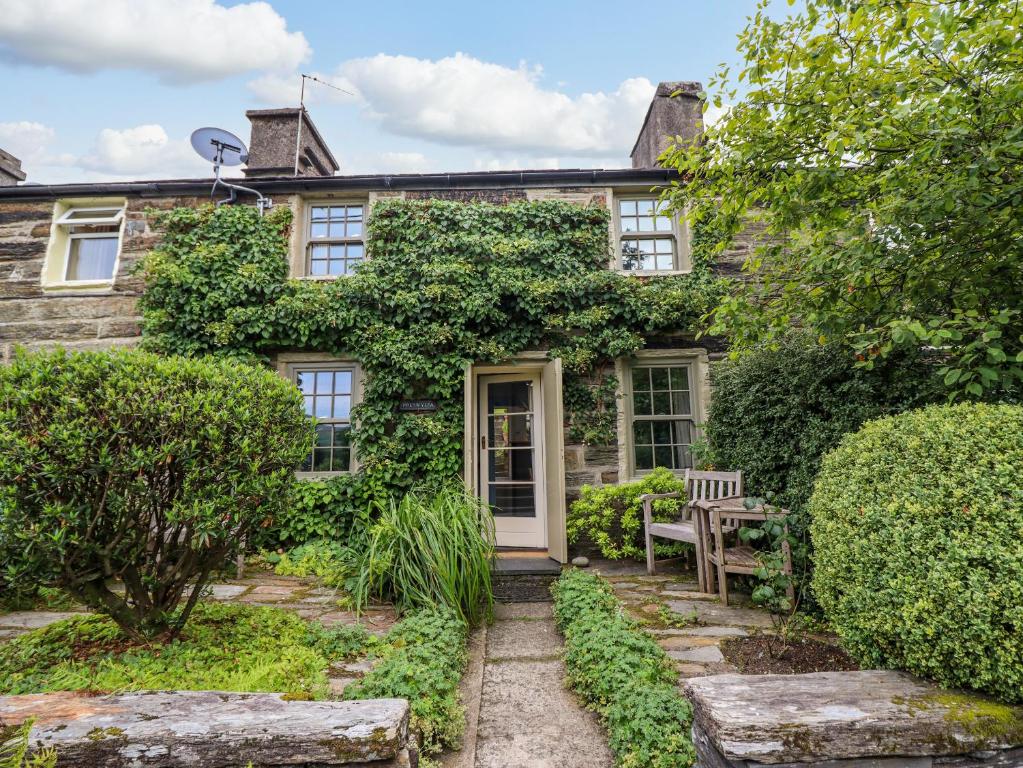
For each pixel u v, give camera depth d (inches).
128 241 280.5
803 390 167.2
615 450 263.6
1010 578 69.2
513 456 272.7
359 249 289.9
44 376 104.7
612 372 270.5
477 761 94.6
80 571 108.7
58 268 285.7
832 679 80.9
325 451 270.4
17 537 97.6
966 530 75.1
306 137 319.3
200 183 277.9
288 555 236.8
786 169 142.3
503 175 276.1
